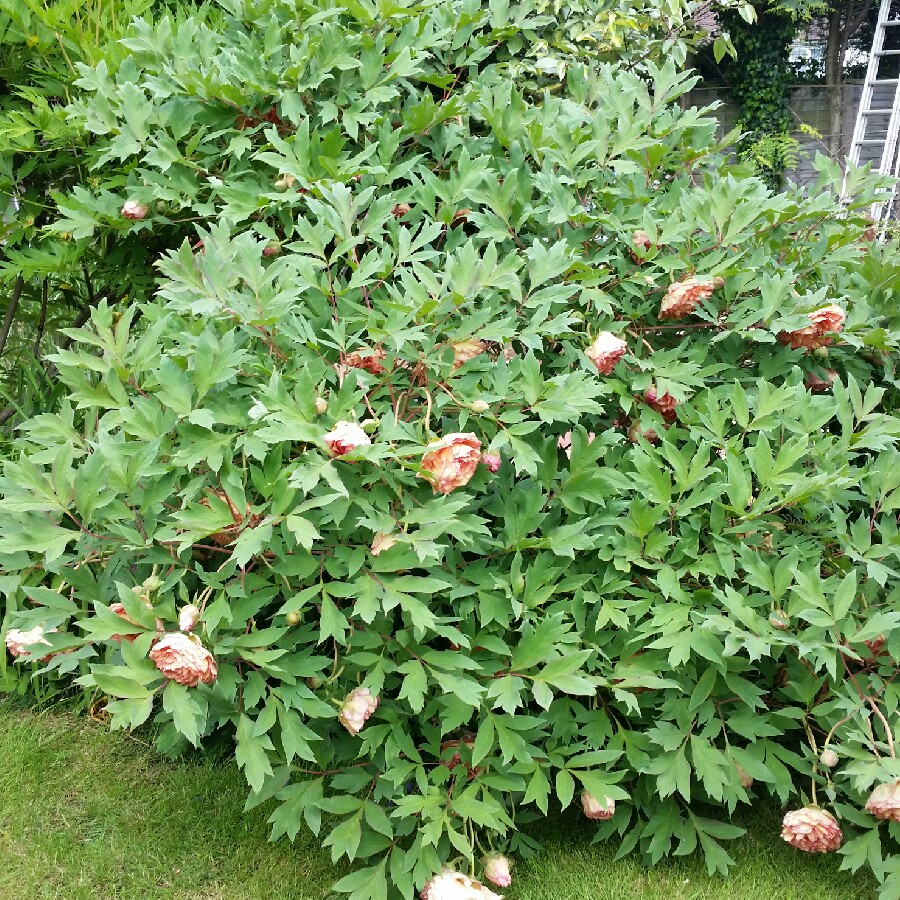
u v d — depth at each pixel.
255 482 1.83
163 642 1.66
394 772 1.97
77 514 2.07
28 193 3.16
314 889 2.13
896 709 2.08
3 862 2.21
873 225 2.92
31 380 3.25
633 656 2.16
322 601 1.94
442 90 2.87
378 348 2.02
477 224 2.33
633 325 2.49
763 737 2.15
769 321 2.36
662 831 2.15
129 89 2.47
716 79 14.05
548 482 2.15
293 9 2.65
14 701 2.90
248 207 2.32
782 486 2.25
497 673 2.05
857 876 2.17
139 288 3.10
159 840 2.29
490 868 1.94
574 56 3.98
